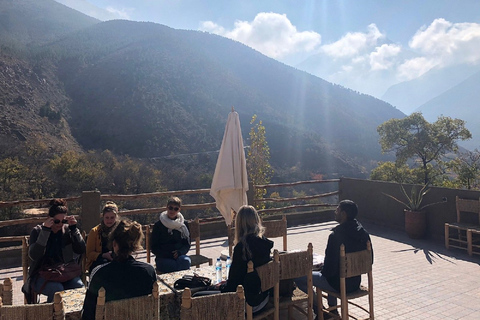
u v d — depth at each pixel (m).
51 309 1.93
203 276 3.35
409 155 25.19
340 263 3.33
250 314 2.83
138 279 2.39
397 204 8.45
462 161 22.30
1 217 22.72
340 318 3.52
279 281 3.30
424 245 7.10
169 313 2.83
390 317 3.92
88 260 3.93
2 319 1.87
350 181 9.65
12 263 6.06
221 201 5.64
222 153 5.56
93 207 6.23
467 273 5.40
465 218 7.02
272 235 4.95
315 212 9.66
